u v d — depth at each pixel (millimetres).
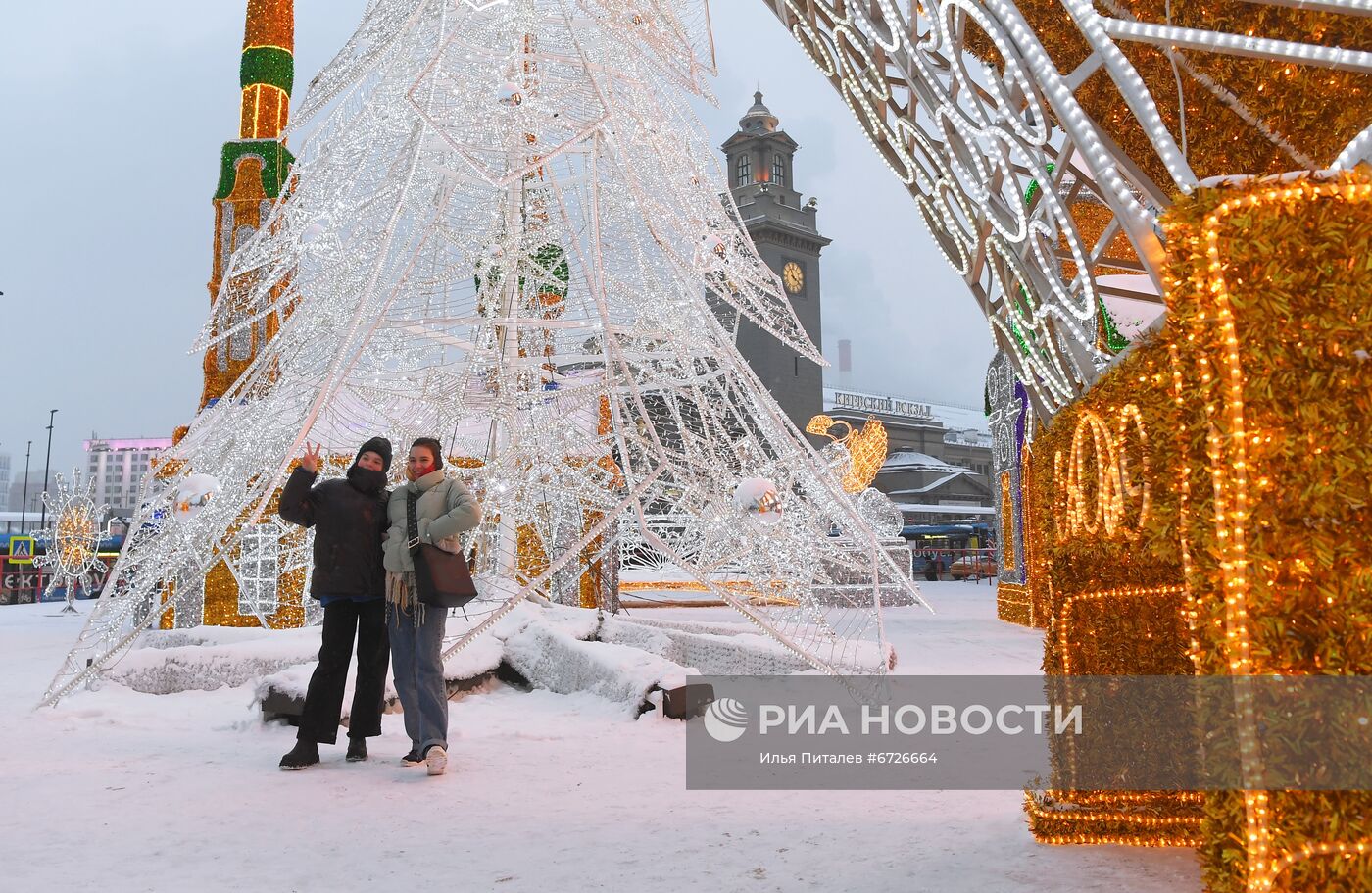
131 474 83750
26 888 2605
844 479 17531
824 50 5066
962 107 4066
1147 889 2586
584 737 5000
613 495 9375
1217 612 2072
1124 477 2842
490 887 2621
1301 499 2002
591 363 8617
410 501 4352
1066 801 3166
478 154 6492
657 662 5910
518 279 8070
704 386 7387
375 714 4477
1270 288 2037
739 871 2760
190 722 5484
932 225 4543
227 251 12359
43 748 4680
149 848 3002
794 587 6652
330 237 6832
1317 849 1962
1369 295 1992
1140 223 2812
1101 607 3230
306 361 6645
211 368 11594
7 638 11375
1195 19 3188
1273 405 2029
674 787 3879
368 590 4391
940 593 25125
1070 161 3873
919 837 3131
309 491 4445
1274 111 3213
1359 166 2057
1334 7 2852
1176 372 2180
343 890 2598
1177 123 3389
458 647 5383
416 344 7586
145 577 6504
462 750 4652
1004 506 14594
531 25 7062
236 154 12539
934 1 3863
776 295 8055
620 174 6781
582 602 10031
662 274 6883
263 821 3322
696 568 5766
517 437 7633
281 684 5289
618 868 2801
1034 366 3871
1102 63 2893
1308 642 2004
